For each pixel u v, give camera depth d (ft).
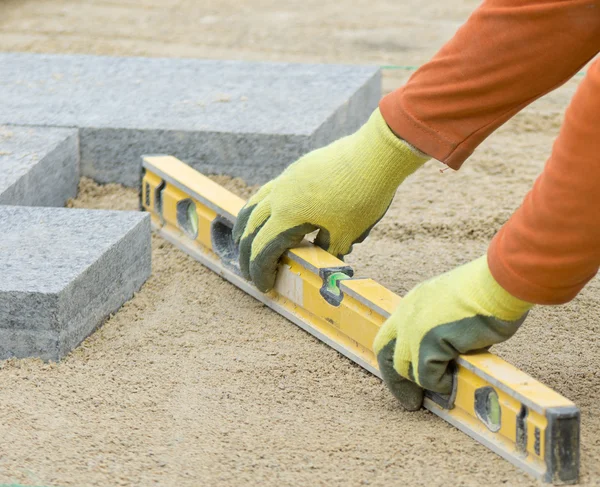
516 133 19.89
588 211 7.82
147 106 17.37
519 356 11.07
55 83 18.65
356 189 10.99
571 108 7.86
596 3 8.52
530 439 8.70
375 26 30.86
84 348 11.31
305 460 9.13
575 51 8.89
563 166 7.87
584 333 11.66
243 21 31.55
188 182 13.79
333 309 11.19
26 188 14.46
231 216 12.72
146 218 12.95
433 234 14.94
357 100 18.74
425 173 17.63
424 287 9.29
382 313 10.25
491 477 8.79
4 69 19.51
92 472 8.93
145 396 10.30
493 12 9.10
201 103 17.54
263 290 12.23
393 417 9.94
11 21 31.14
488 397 9.23
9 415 9.88
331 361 11.14
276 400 10.27
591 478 8.67
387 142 10.50
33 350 10.98
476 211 15.74
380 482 8.76
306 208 11.25
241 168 16.33
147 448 9.34
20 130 16.15
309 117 16.88
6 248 11.82
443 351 9.16
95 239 12.14
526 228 8.20
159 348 11.39
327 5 34.01
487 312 8.84
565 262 8.07
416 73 10.03
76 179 16.42
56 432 9.59
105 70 19.60
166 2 34.47
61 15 32.14
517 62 9.11
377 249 14.32
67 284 10.93
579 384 10.42
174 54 27.30
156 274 13.41
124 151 16.38
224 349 11.39
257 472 8.93
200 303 12.61
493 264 8.58
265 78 19.27
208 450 9.29
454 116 9.73
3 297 10.76
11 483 8.71
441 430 9.64
